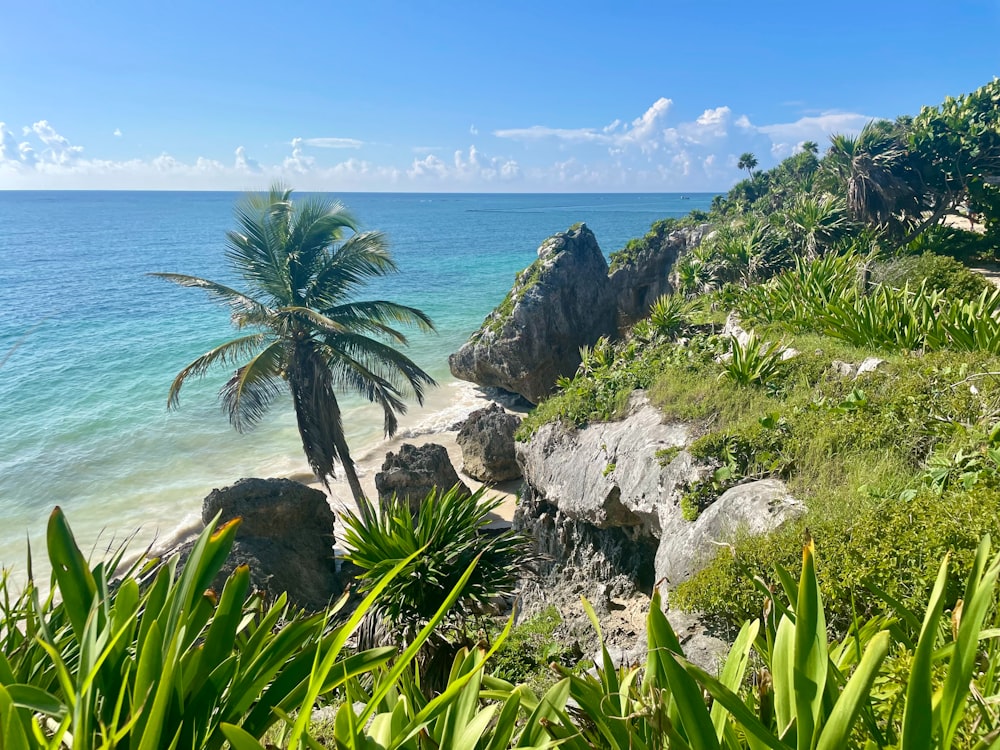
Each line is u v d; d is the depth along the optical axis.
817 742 1.98
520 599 12.84
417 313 20.16
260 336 19.69
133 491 23.38
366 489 23.55
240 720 2.18
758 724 1.97
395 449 27.09
